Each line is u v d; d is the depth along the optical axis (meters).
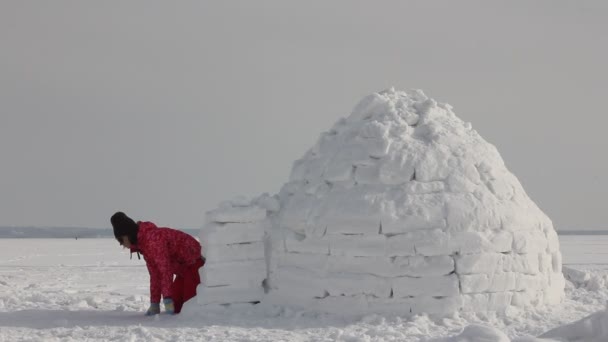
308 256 7.94
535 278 7.98
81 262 30.14
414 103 8.98
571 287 10.02
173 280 8.52
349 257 7.66
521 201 8.35
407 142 8.25
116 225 8.11
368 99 8.92
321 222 7.87
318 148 8.87
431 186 7.88
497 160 8.60
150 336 6.68
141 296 11.38
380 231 7.60
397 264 7.51
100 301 10.21
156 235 8.12
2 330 7.19
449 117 8.95
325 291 7.75
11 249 47.31
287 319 7.60
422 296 7.43
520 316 7.59
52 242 68.38
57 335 6.86
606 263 27.28
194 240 8.41
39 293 12.08
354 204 7.79
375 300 7.53
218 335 6.66
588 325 5.51
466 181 7.99
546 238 8.40
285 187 8.88
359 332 6.80
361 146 8.30
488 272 7.59
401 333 6.70
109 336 6.74
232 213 8.12
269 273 8.27
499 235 7.71
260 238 8.25
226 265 8.11
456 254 7.54
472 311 7.50
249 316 7.86
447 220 7.60
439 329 6.98
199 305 8.03
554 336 5.59
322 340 6.34
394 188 7.90
